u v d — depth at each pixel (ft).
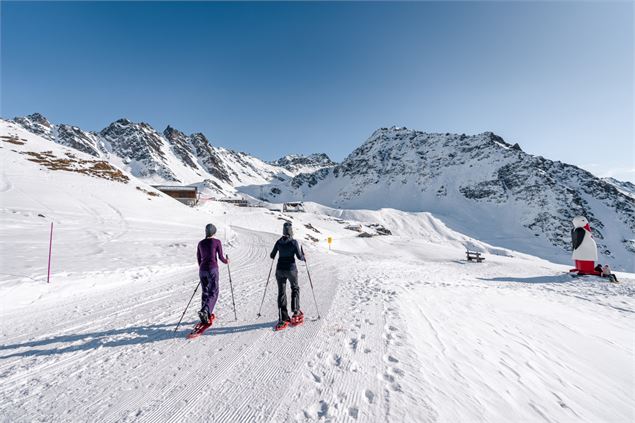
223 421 10.23
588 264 54.95
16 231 63.77
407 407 10.68
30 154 152.46
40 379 13.19
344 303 25.50
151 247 58.75
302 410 10.71
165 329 19.30
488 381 13.33
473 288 38.65
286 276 19.01
